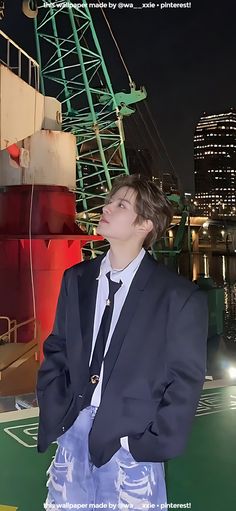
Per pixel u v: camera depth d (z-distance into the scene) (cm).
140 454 196
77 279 222
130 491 202
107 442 197
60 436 219
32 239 1142
